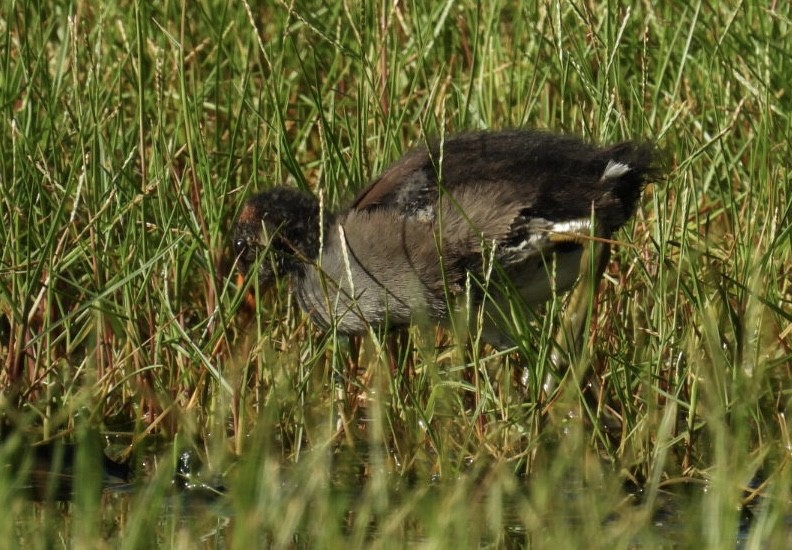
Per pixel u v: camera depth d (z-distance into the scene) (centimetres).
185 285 1198
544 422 1045
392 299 1076
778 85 1298
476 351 993
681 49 1336
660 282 1032
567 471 959
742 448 902
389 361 1102
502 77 1335
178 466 1021
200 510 926
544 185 1050
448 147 1096
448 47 1388
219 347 1114
